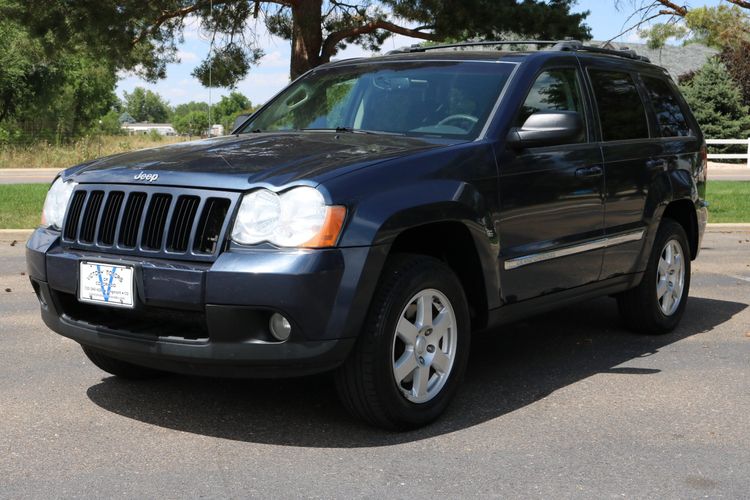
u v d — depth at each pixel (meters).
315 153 4.34
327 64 6.04
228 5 19.77
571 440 4.18
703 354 5.88
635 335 6.45
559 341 6.25
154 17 19.36
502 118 4.85
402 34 20.41
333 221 3.87
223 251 3.91
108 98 53.50
